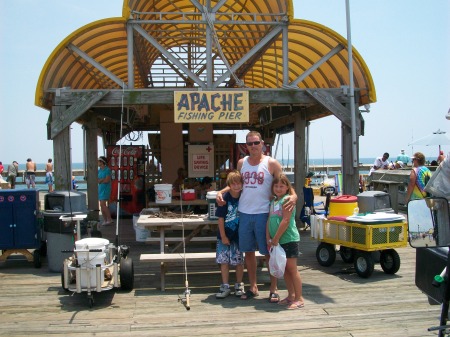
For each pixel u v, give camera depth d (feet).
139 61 36.88
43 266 26.04
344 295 19.67
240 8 35.04
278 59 37.88
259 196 18.48
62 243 24.04
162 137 46.85
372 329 15.71
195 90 27.37
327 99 28.84
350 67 28.48
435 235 10.63
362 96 30.45
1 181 65.16
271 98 28.45
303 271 24.08
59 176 26.99
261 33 32.63
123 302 19.10
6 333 15.80
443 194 12.49
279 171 18.43
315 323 16.31
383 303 18.52
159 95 27.55
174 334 15.49
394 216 22.68
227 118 27.30
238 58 40.88
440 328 9.59
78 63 32.60
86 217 23.31
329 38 30.27
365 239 21.93
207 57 28.17
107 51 33.58
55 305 18.83
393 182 47.55
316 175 83.46
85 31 27.17
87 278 18.29
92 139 41.11
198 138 46.78
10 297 19.98
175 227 24.25
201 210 33.63
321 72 36.32
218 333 15.51
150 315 17.43
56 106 26.96
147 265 25.85
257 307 18.16
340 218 23.76
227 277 19.61
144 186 44.21
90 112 38.52
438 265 11.77
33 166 76.02
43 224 26.89
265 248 18.48
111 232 36.73
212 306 18.38
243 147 48.24
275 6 29.58
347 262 25.82
